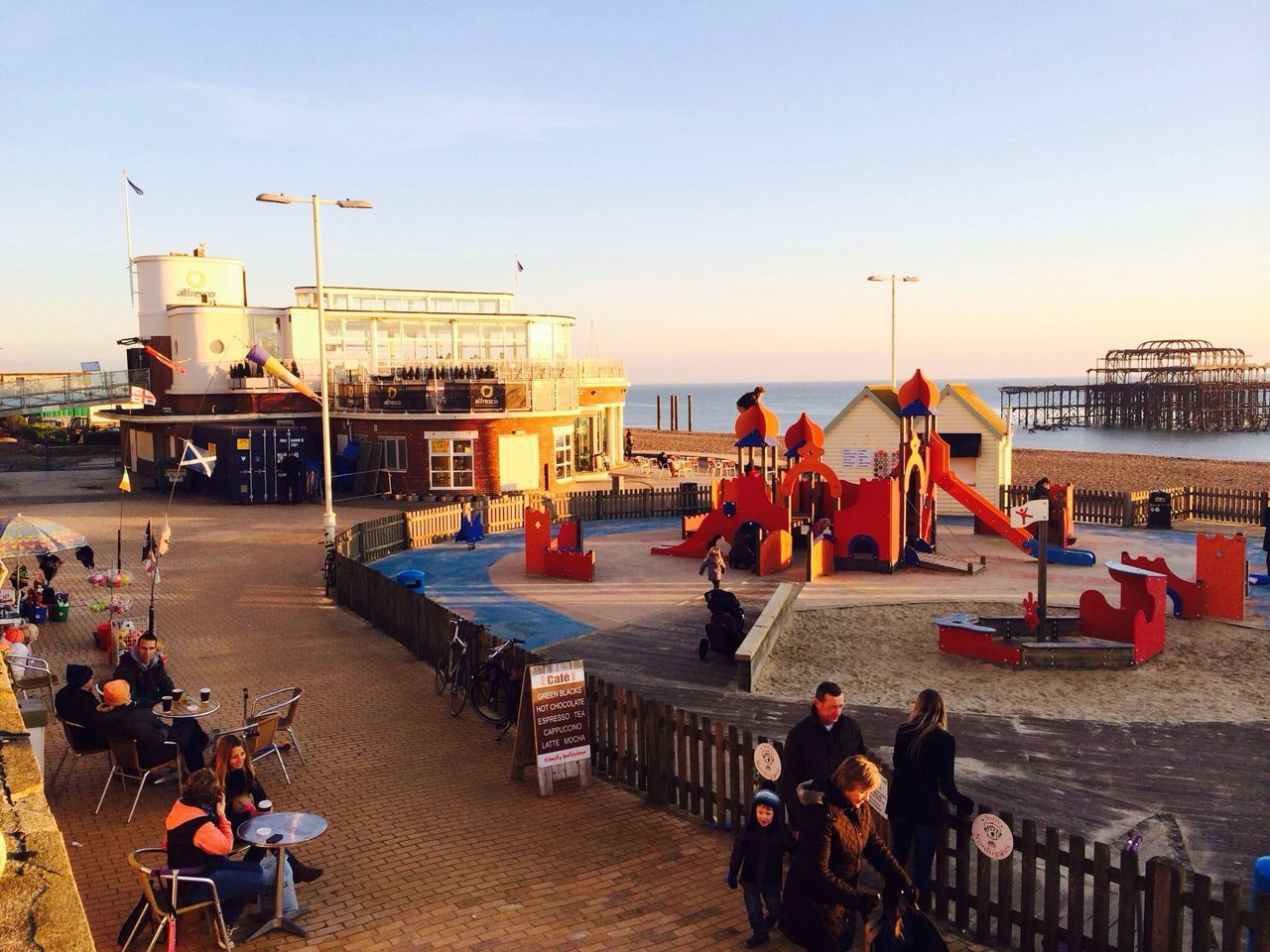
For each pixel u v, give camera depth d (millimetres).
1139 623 16031
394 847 9344
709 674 15992
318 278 26953
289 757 12008
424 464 39781
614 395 53375
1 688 7246
